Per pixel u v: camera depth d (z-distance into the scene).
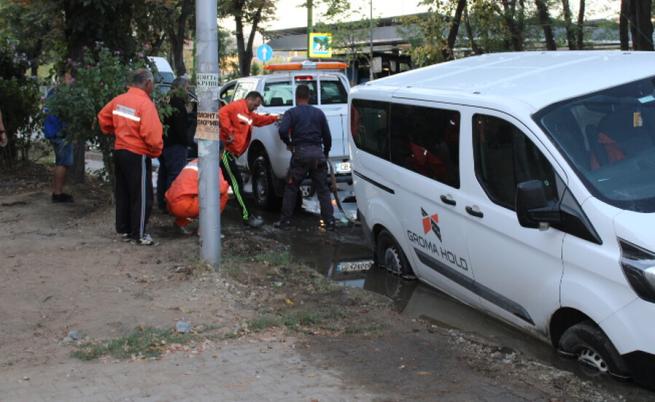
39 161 14.47
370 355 5.31
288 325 5.91
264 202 11.95
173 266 7.44
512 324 5.93
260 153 11.98
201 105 7.23
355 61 27.00
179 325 5.71
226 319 5.98
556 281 5.15
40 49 14.54
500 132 5.77
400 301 7.10
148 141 8.09
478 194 6.03
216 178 7.36
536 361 5.33
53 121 10.31
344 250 9.27
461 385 4.77
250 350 5.33
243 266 7.70
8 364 5.00
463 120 6.23
